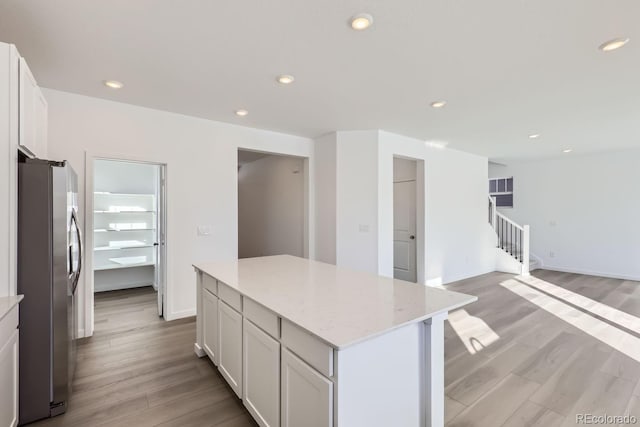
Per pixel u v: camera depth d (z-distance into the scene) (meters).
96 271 4.88
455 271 5.68
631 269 5.71
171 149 3.58
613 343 2.96
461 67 2.47
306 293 1.85
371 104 3.32
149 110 3.44
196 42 2.12
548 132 4.43
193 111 3.54
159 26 1.93
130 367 2.51
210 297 2.45
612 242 5.92
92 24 1.91
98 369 2.47
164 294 3.61
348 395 1.26
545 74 2.58
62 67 2.48
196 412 1.96
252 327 1.80
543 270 6.58
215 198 3.89
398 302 1.67
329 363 1.25
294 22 1.90
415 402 1.53
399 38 2.07
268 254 6.23
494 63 2.40
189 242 3.71
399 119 3.84
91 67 2.48
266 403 1.68
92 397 2.10
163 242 3.63
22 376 1.81
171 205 3.59
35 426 1.81
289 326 1.49
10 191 1.75
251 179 6.85
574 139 4.84
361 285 2.03
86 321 3.10
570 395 2.13
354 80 2.72
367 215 4.39
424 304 1.63
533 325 3.43
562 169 6.51
